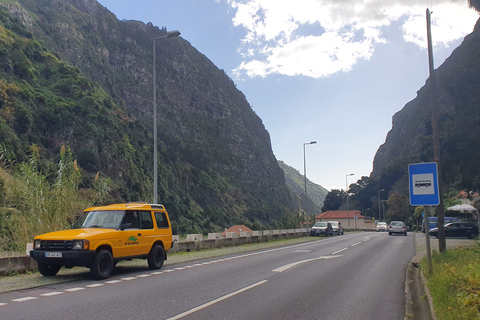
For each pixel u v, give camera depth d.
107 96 116.06
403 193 101.06
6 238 12.86
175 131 160.62
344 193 135.75
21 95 72.56
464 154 27.62
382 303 7.99
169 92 177.62
